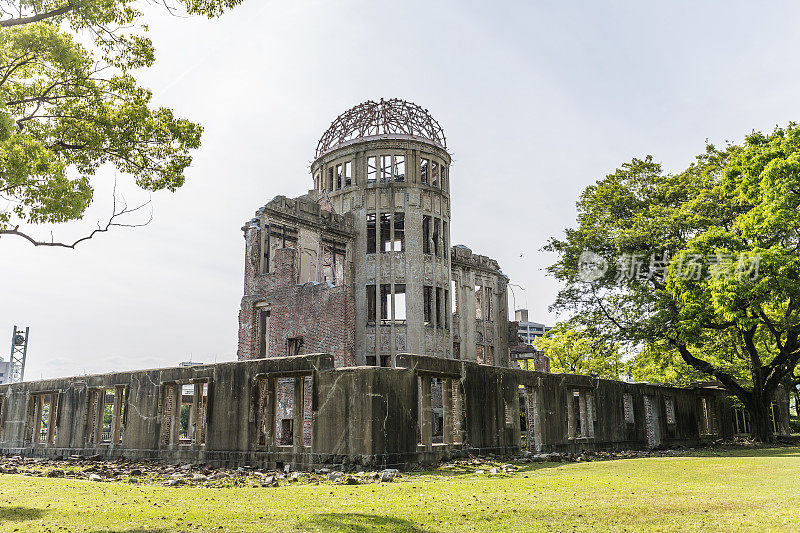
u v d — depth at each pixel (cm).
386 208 3719
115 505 1002
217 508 946
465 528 758
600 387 2544
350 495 1109
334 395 1684
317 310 3194
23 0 1138
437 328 3744
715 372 3039
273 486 1345
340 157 3881
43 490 1263
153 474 1683
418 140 3809
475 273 4488
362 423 1623
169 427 2144
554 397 2311
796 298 2567
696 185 3148
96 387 2403
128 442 2208
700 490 1101
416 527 766
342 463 1623
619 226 3150
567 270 3269
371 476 1439
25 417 2736
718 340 3288
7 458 2505
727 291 2428
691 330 2652
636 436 2684
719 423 3359
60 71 1305
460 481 1342
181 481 1446
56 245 1278
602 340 3250
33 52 1235
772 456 1938
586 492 1100
